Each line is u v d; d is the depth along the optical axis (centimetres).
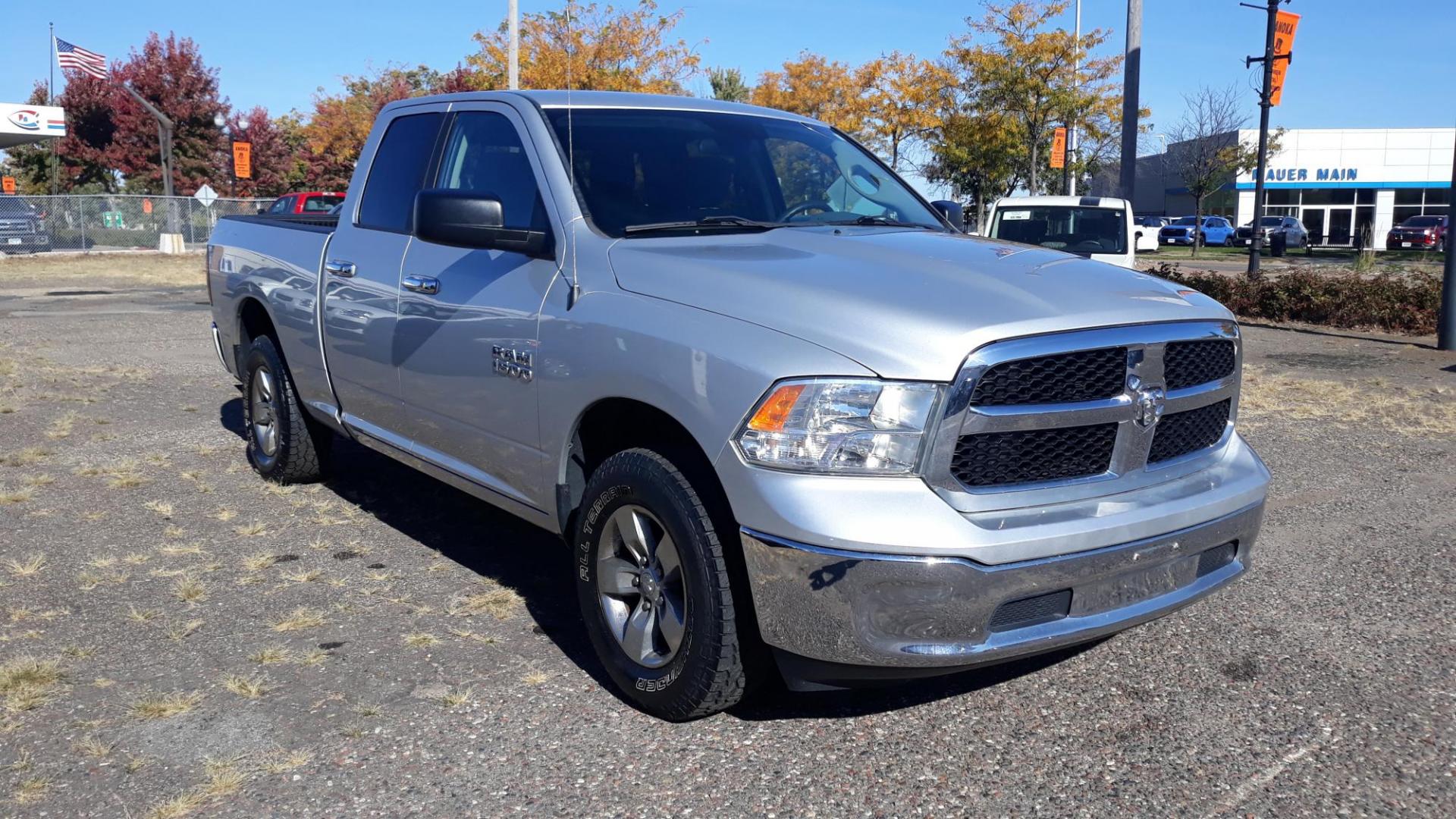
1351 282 1541
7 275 2370
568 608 434
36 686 356
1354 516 575
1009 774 315
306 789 300
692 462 325
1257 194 2208
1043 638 304
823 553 288
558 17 2627
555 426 370
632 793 301
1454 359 1188
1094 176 4034
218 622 414
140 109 4869
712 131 452
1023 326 298
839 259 352
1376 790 308
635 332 336
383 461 661
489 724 338
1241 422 821
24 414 789
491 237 383
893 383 290
